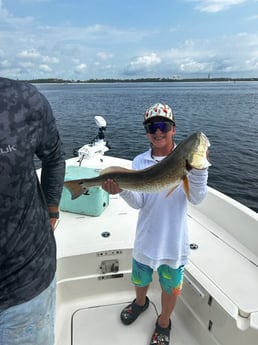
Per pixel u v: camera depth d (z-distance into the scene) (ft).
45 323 4.85
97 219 10.43
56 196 5.35
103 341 7.52
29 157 4.06
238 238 9.31
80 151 15.06
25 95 4.02
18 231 4.12
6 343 4.54
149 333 7.73
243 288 7.20
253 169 36.35
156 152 6.85
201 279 7.45
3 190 3.80
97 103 124.36
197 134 5.47
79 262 8.42
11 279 4.23
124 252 8.67
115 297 8.86
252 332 6.17
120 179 6.34
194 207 11.37
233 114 85.30
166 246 6.68
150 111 6.58
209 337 7.13
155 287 9.06
